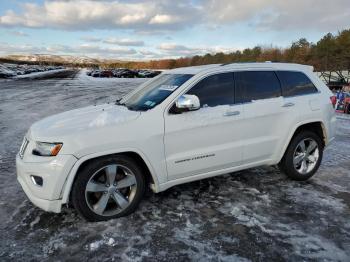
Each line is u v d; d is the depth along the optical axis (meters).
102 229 3.58
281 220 3.79
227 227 3.63
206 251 3.20
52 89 26.30
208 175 4.30
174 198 4.35
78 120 3.83
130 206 3.83
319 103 5.05
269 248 3.25
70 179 3.45
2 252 3.18
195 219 3.80
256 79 4.60
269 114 4.57
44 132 3.61
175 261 3.05
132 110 4.09
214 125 4.15
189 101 3.79
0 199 4.34
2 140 7.58
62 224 3.68
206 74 4.23
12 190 4.64
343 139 7.92
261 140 4.55
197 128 4.05
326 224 3.72
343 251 3.21
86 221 3.74
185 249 3.23
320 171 5.52
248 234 3.49
